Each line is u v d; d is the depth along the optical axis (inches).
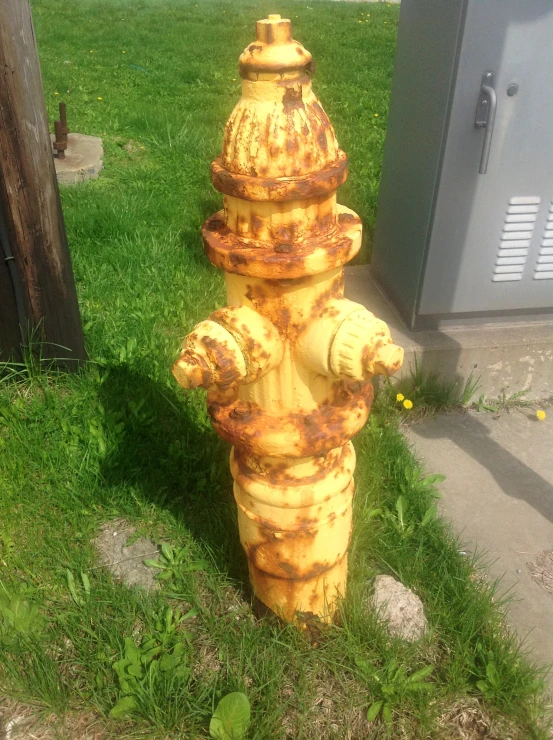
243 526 52.5
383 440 76.8
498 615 59.0
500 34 72.7
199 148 177.3
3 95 73.9
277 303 41.9
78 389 84.4
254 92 38.5
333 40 329.7
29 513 67.6
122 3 429.1
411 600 59.1
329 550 51.8
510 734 51.1
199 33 339.9
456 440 83.7
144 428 77.8
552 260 86.2
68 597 60.7
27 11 72.6
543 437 84.6
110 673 54.6
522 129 77.9
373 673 53.6
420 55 82.4
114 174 163.6
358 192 144.4
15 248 80.7
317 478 48.7
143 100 226.2
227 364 40.5
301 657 54.9
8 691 53.1
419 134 83.7
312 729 51.7
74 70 263.4
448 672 54.1
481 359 87.8
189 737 51.1
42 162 77.8
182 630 57.9
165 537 67.3
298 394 45.2
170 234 126.6
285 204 39.4
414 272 87.3
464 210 81.8
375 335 40.1
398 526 66.8
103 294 107.2
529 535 69.9
